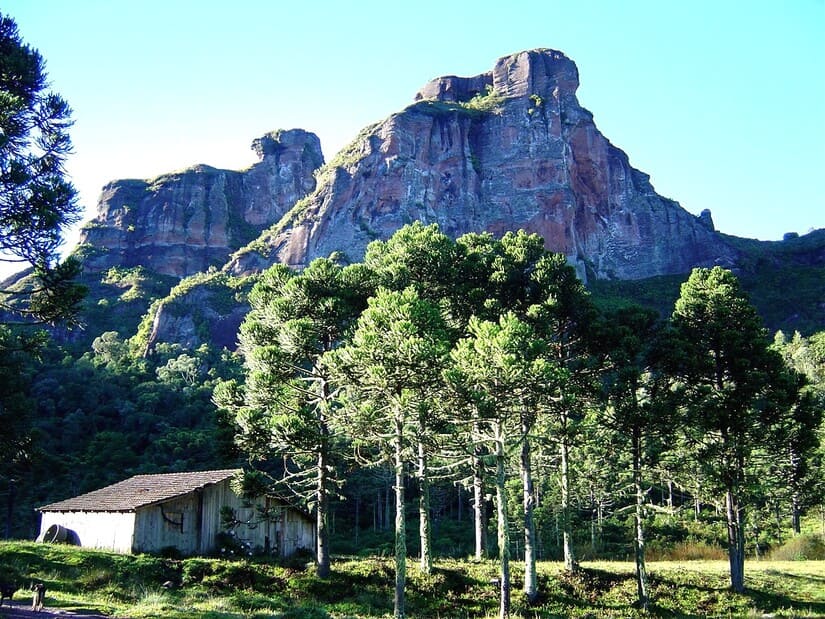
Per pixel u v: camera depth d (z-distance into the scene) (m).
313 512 34.41
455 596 25.92
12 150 21.66
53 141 22.45
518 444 27.42
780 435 29.12
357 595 25.28
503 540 23.00
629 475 31.11
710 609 26.38
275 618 19.53
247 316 30.20
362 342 21.12
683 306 32.03
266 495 26.86
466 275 31.53
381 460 24.27
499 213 154.25
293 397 27.50
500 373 21.89
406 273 29.81
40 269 20.58
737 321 31.34
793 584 29.02
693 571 30.45
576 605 26.00
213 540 31.03
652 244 164.38
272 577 26.09
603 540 44.97
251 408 25.47
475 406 22.09
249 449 26.08
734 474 29.22
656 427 28.53
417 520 57.94
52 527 32.16
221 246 185.75
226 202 197.00
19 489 56.69
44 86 23.25
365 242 143.88
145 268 168.88
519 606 25.28
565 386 25.36
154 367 103.75
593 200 163.50
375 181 151.25
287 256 146.62
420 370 21.30
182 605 20.73
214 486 31.80
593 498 41.34
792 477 30.72
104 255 175.00
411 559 32.16
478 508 32.72
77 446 66.88
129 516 29.00
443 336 23.58
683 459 30.61
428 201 152.50
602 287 142.38
